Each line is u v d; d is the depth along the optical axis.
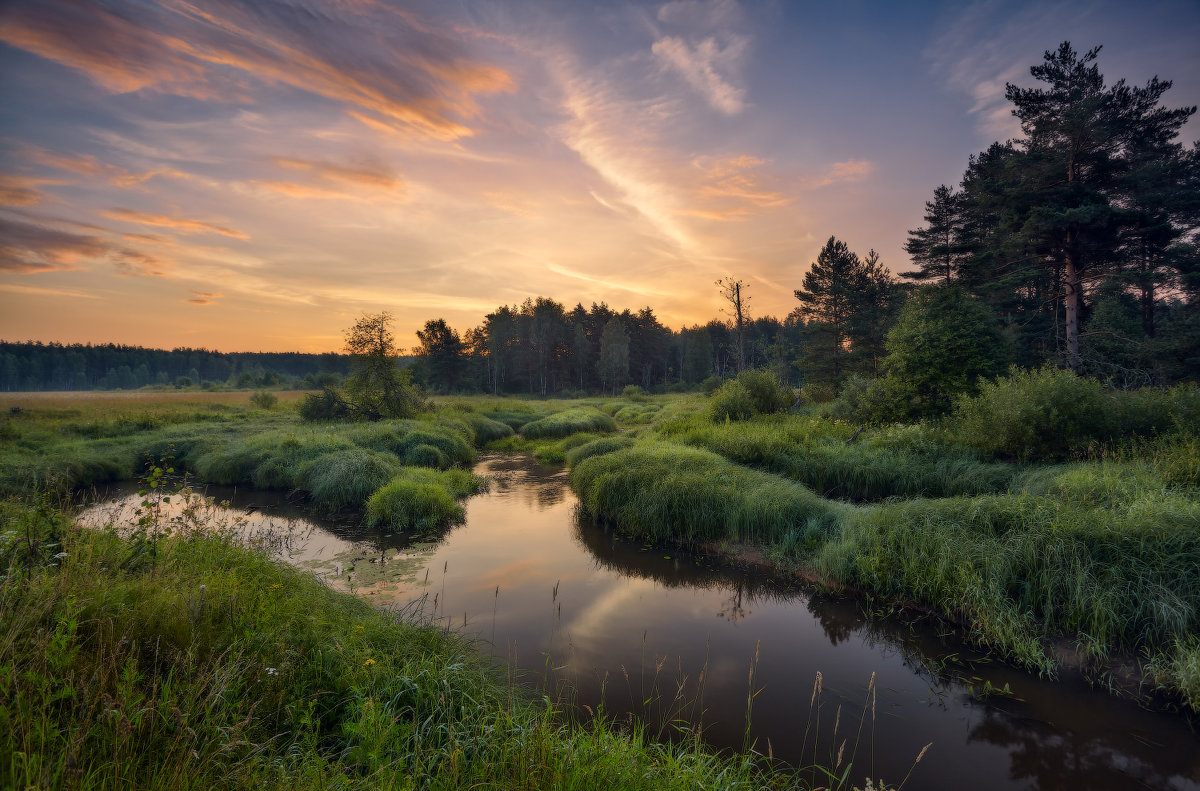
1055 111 21.16
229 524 10.63
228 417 26.30
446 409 30.89
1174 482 8.27
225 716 2.74
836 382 34.69
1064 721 4.79
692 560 9.16
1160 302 26.64
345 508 12.55
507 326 78.00
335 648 4.04
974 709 4.98
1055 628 6.11
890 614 6.95
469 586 7.88
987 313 17.42
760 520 9.73
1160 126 21.59
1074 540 6.52
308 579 6.19
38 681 2.50
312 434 17.53
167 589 3.78
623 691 5.16
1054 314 24.06
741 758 4.20
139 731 2.45
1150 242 20.77
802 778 4.00
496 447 24.47
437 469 17.19
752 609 7.22
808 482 12.41
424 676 4.07
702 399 39.75
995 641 6.07
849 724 4.73
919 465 11.80
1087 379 12.14
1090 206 18.69
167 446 18.17
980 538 7.28
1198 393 11.50
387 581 7.98
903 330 17.30
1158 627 5.64
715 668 5.66
